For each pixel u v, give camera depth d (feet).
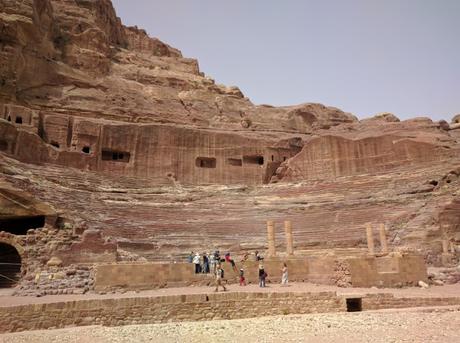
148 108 215.72
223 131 209.26
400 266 71.82
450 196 125.90
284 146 203.92
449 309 49.29
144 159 179.22
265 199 164.86
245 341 34.81
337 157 182.80
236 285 73.51
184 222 137.08
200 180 186.29
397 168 167.43
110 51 248.93
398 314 46.14
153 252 112.37
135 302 47.67
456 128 221.46
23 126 157.07
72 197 128.88
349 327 39.32
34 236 79.71
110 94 210.18
